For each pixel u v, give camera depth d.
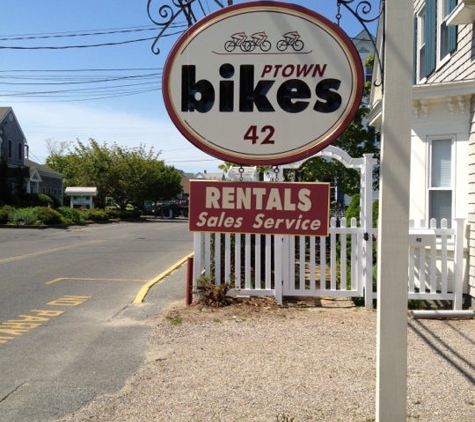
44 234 24.55
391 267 3.23
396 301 3.23
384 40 3.33
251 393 4.45
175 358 5.40
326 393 4.43
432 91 7.87
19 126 45.69
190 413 4.06
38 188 46.97
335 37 3.68
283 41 3.71
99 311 7.59
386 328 3.24
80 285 9.84
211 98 3.77
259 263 7.90
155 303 8.01
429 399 4.33
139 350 5.69
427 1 10.27
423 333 6.36
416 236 7.49
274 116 3.73
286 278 7.90
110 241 20.55
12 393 4.52
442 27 9.73
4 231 26.23
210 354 5.52
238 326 6.61
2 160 37.38
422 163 8.35
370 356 5.43
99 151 48.41
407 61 3.21
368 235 7.65
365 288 7.64
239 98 3.75
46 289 9.42
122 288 9.49
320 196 3.59
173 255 15.24
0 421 3.97
